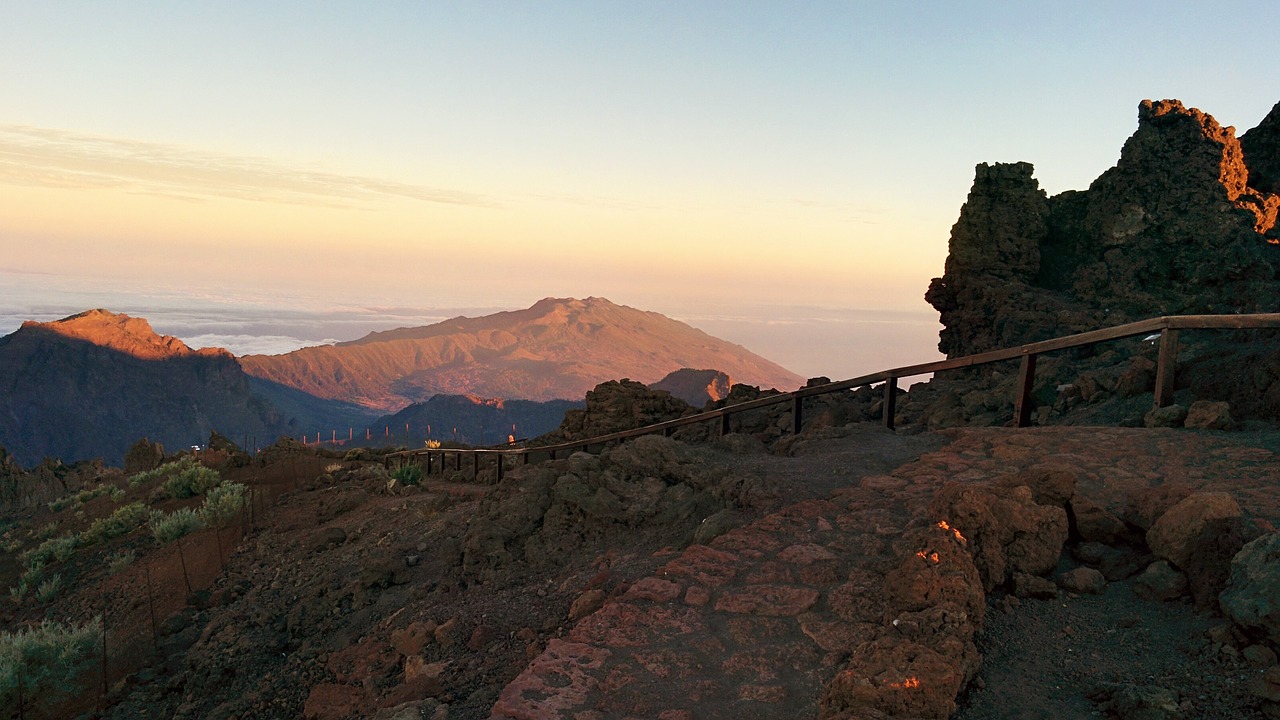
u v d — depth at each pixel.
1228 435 7.71
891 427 11.73
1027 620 5.20
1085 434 8.52
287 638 11.23
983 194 19.41
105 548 22.17
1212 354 9.42
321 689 8.12
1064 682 4.52
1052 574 5.67
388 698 6.43
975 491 5.71
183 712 10.19
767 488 8.08
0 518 36.09
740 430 18.48
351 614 10.72
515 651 6.50
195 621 13.98
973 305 19.36
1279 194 17.58
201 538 19.61
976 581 5.08
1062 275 18.98
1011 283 18.62
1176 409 8.37
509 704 4.62
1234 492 6.28
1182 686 4.25
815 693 4.51
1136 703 4.08
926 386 17.58
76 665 12.63
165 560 18.59
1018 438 8.73
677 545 7.82
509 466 22.88
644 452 9.91
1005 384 14.30
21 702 11.20
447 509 15.45
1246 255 15.89
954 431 9.77
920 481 7.77
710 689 4.66
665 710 4.47
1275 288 15.30
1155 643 4.71
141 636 13.91
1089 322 16.75
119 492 30.58
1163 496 5.71
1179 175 16.98
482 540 9.36
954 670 4.14
